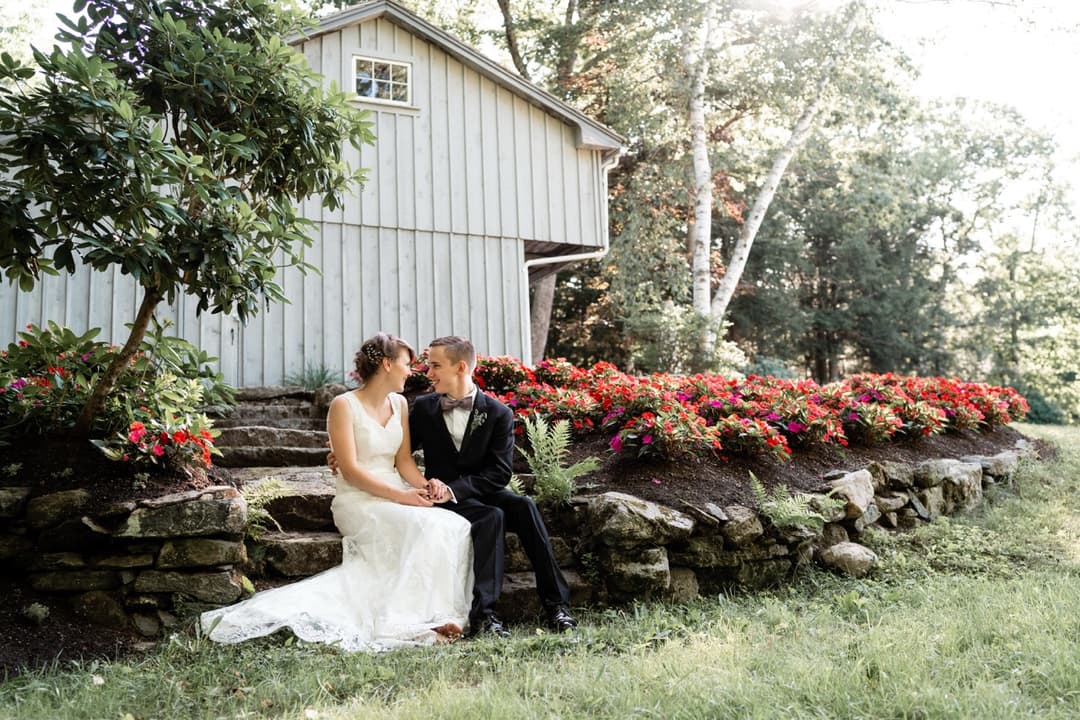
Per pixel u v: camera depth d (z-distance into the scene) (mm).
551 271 12992
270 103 4566
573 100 18844
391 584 3918
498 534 4180
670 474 5410
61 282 8406
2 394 4480
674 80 16359
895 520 6137
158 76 4320
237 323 9133
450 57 10555
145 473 4277
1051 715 2615
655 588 4574
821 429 6387
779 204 25406
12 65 3697
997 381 26781
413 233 10109
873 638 3385
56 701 2957
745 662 3227
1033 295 27250
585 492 5211
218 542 4023
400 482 4383
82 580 3865
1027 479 7809
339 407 4312
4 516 3930
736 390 7402
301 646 3572
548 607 4195
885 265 27750
